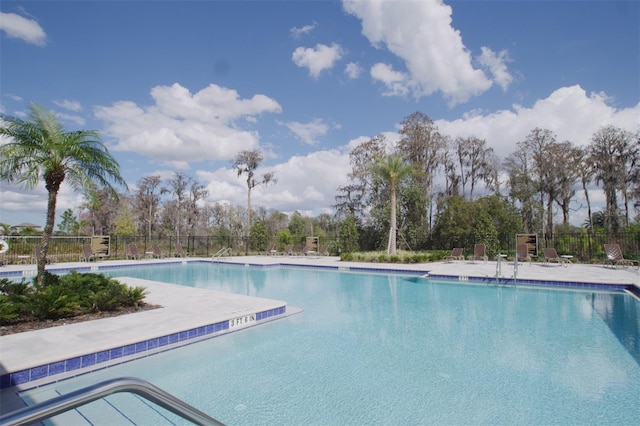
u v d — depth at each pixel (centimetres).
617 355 470
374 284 1123
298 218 3891
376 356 468
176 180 3412
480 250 1650
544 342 525
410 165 1830
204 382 390
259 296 909
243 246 2442
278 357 466
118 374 411
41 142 675
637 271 1227
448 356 468
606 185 2334
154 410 318
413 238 2230
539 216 2439
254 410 329
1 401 337
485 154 2762
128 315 587
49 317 557
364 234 2394
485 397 354
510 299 862
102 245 1792
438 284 1111
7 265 1508
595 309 750
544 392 363
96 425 292
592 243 1695
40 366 381
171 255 2088
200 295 777
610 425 301
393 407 334
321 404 340
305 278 1286
